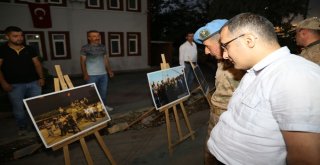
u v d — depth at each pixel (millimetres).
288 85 777
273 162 939
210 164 2068
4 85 3246
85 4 9883
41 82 3668
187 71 5965
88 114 2213
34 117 1779
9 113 4727
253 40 913
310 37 2189
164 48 13109
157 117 4113
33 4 8625
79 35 10016
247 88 1004
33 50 3520
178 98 3326
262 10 8461
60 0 9297
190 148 3229
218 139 1164
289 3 8250
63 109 2008
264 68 918
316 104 731
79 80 9109
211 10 9773
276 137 889
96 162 2922
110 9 10602
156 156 3041
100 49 4293
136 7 11406
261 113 895
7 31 3193
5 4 8156
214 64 11773
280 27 8625
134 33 11562
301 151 745
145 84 8234
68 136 1979
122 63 11477
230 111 1104
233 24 962
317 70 816
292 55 899
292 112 747
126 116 4680
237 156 1049
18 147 3352
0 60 3203
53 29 9328
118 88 7566
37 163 2916
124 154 3107
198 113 4789
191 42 5922
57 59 9641
